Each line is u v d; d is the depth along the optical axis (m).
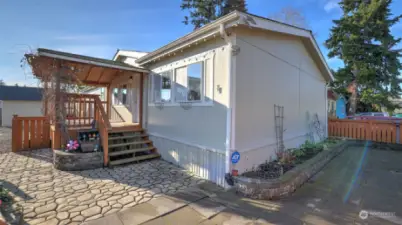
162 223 3.09
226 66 4.69
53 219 3.13
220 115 4.81
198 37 5.17
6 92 21.52
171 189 4.41
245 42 4.86
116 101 9.98
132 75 8.66
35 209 3.42
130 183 4.71
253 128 5.11
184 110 5.98
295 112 6.93
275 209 3.58
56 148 6.03
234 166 4.57
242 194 4.17
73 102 6.40
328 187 4.60
